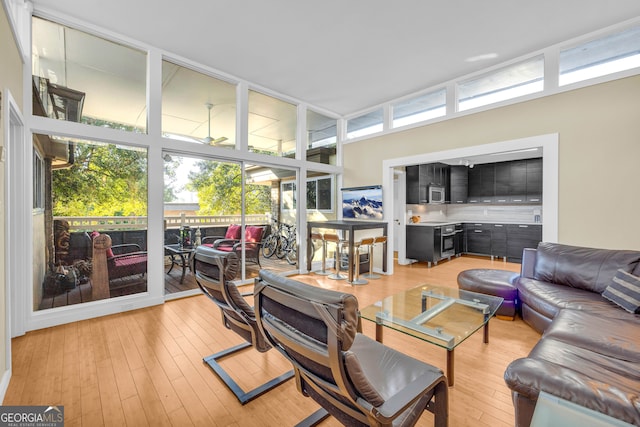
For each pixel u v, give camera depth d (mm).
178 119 3832
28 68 2656
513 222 6516
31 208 2709
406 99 4895
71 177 2998
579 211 3213
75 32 3039
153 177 3449
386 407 987
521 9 2777
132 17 2922
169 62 3703
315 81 4348
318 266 5590
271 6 2764
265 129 4750
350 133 5945
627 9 2770
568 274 2818
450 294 2752
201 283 2008
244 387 1882
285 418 1633
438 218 7512
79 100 3057
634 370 1334
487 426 1566
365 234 5414
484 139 3949
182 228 3807
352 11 2830
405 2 2697
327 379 1067
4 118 1920
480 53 3561
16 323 2578
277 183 4855
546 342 1645
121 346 2418
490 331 2770
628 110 2943
